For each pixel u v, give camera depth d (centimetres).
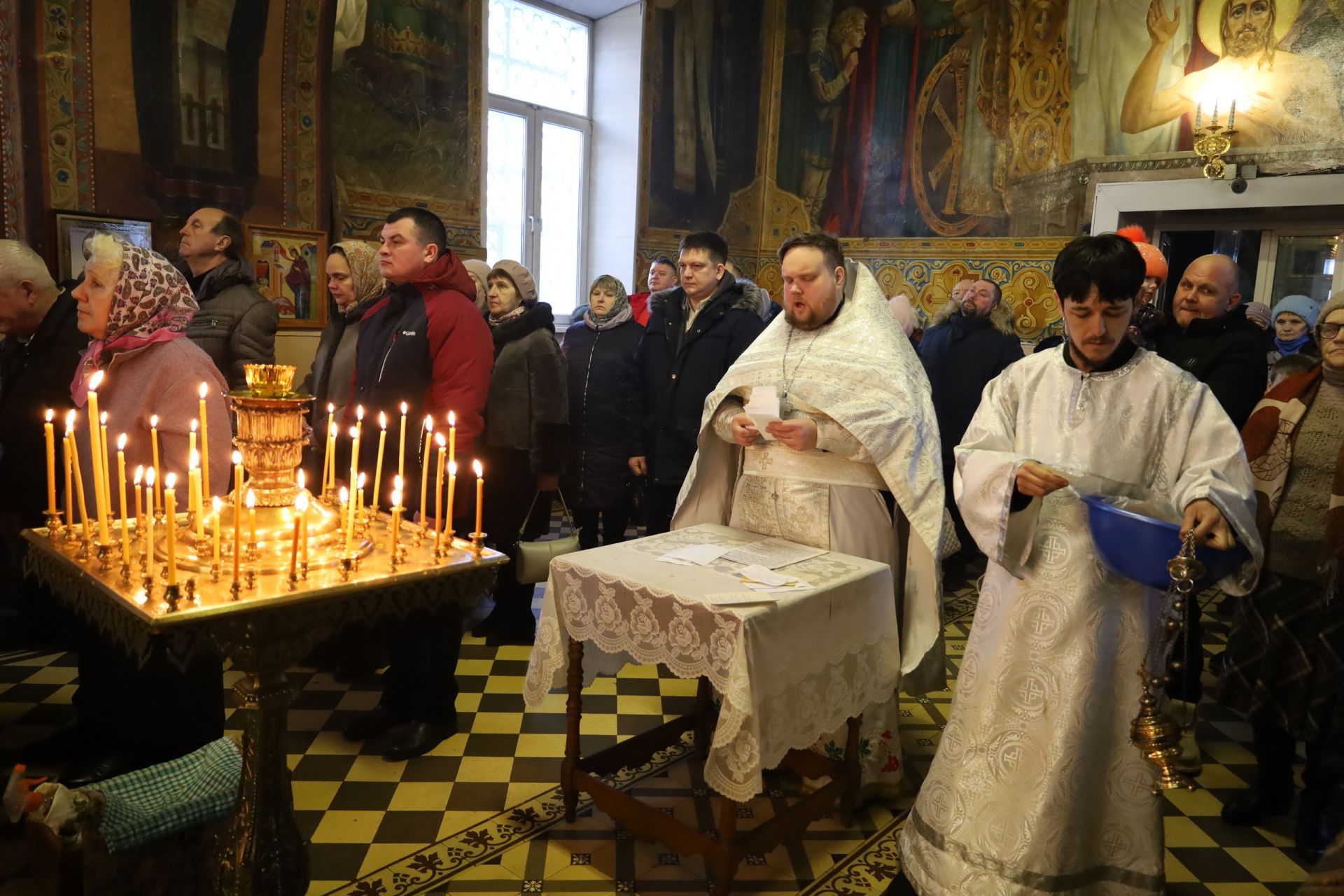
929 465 278
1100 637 211
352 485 168
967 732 229
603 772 278
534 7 731
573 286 799
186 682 267
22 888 227
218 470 249
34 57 409
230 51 478
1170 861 265
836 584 243
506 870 247
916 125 834
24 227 413
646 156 773
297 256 518
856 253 870
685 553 269
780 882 246
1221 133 698
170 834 214
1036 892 209
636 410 438
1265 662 277
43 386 347
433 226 316
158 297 247
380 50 572
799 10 853
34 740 313
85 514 163
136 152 447
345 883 238
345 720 336
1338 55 657
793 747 232
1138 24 735
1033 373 230
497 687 371
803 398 283
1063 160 776
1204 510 192
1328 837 262
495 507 409
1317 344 277
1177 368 217
